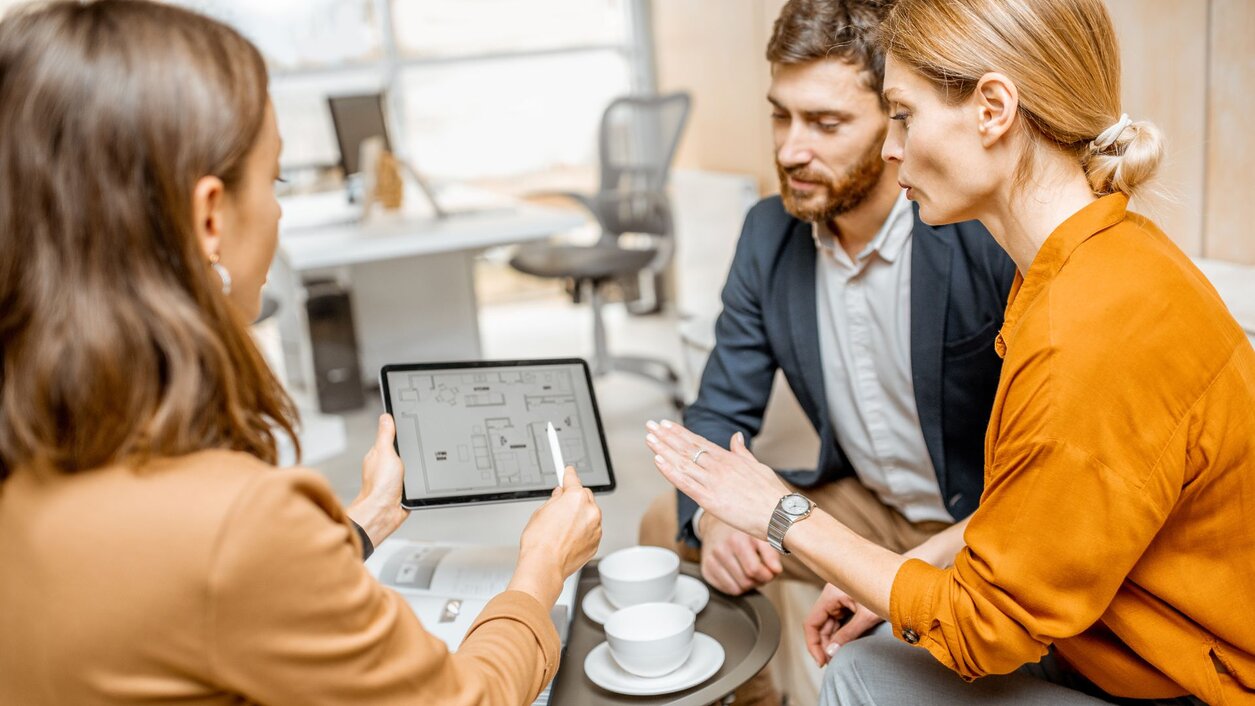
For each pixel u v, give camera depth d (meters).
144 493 0.71
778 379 2.29
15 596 0.73
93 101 0.69
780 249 1.66
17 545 0.73
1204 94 2.24
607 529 2.86
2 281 0.69
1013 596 0.99
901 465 1.66
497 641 0.92
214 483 0.71
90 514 0.71
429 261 4.27
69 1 0.73
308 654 0.73
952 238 1.48
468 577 1.36
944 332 1.49
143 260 0.71
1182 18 2.25
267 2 4.78
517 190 5.41
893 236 1.52
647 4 5.25
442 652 0.83
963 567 1.03
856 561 1.10
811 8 1.44
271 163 0.81
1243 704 1.02
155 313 0.70
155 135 0.70
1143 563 1.02
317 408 4.10
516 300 5.95
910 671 1.17
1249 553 1.00
